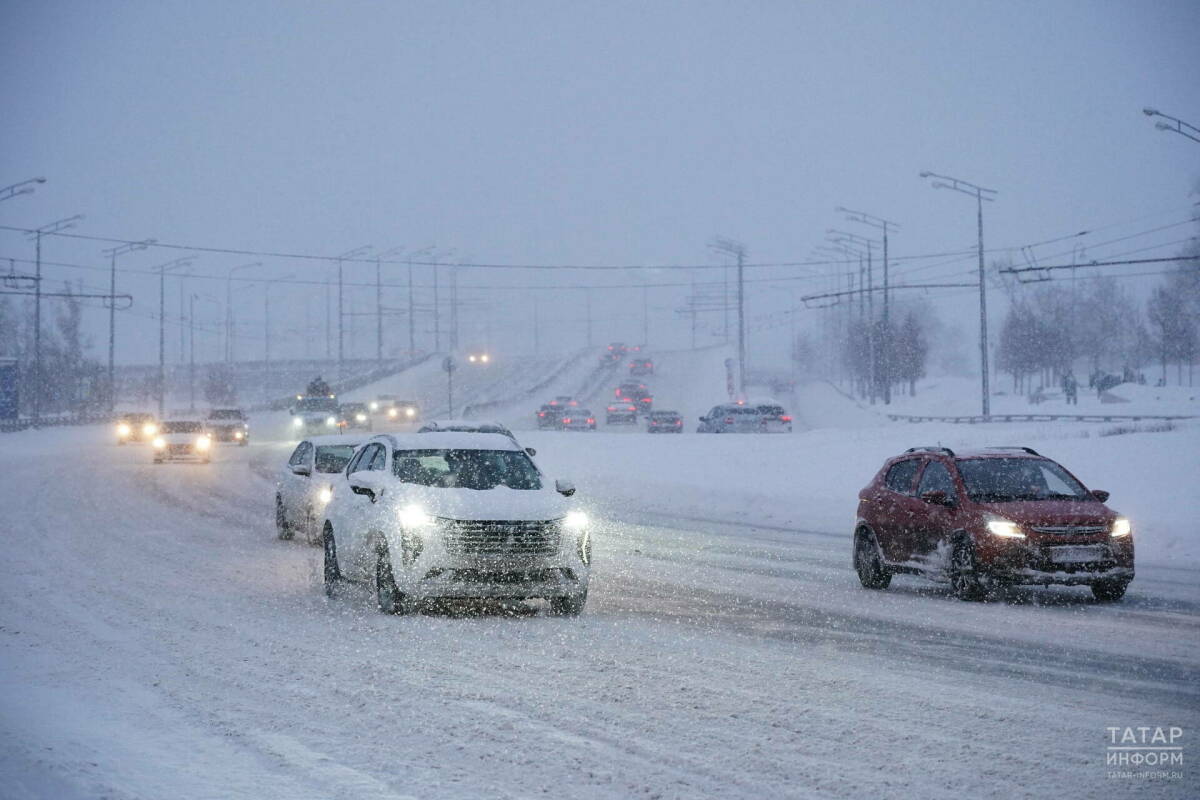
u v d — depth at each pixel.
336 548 15.73
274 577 17.75
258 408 124.31
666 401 122.50
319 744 8.05
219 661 11.12
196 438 54.16
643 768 7.44
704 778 7.22
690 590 16.62
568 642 12.18
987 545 15.05
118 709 9.15
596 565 19.91
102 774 7.30
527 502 14.07
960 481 16.06
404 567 13.70
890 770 7.41
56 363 118.50
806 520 29.53
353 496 15.59
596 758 7.67
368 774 7.30
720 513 32.09
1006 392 138.12
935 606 15.12
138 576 17.81
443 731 8.40
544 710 9.05
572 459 49.88
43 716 8.93
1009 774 7.33
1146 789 7.05
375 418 103.44
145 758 7.70
